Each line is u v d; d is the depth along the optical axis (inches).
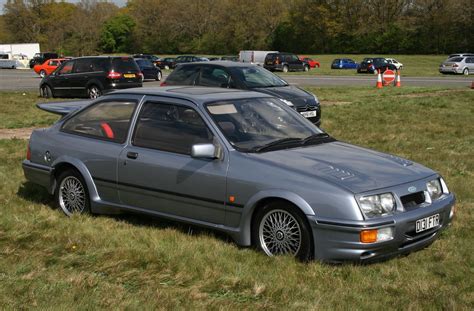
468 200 283.4
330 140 241.1
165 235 229.1
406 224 193.9
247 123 230.1
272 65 1988.2
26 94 951.6
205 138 222.7
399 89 965.2
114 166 243.3
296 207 197.3
